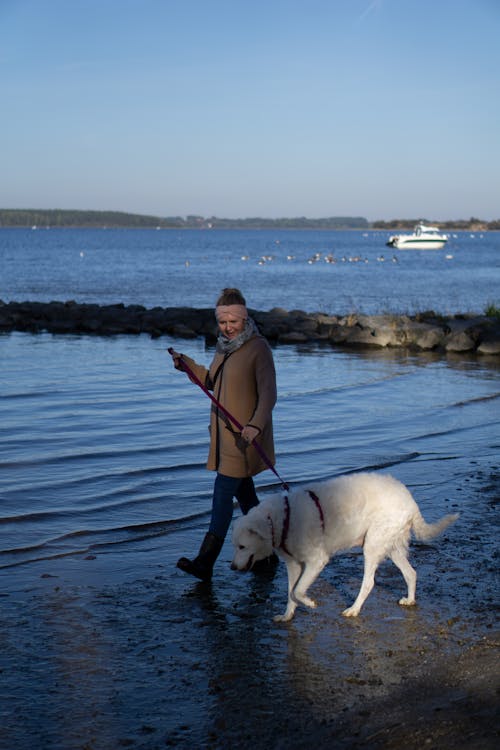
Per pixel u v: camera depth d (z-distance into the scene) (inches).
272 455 221.3
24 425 400.5
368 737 138.6
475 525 263.1
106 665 168.2
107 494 296.7
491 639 179.2
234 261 3134.8
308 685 159.5
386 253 4596.5
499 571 223.9
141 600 204.7
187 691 157.6
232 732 142.6
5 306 1008.9
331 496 189.8
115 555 238.4
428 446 375.2
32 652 173.5
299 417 435.8
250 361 215.8
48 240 6505.9
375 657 171.6
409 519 196.1
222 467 217.8
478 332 772.0
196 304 1283.2
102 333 871.1
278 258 3565.5
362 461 346.6
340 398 492.1
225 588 214.7
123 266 2573.8
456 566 228.1
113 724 145.4
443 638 180.5
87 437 379.6
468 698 150.9
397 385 543.5
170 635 183.8
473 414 448.1
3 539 249.1
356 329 805.9
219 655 173.5
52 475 318.0
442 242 5172.2
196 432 394.0
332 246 6018.7
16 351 693.9
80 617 192.9
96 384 522.9
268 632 185.8
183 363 226.7
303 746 137.2
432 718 143.5
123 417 424.5
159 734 142.2
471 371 616.4
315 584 217.3
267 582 220.1
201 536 257.1
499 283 1875.0
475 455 358.6
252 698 154.5
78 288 1585.9
